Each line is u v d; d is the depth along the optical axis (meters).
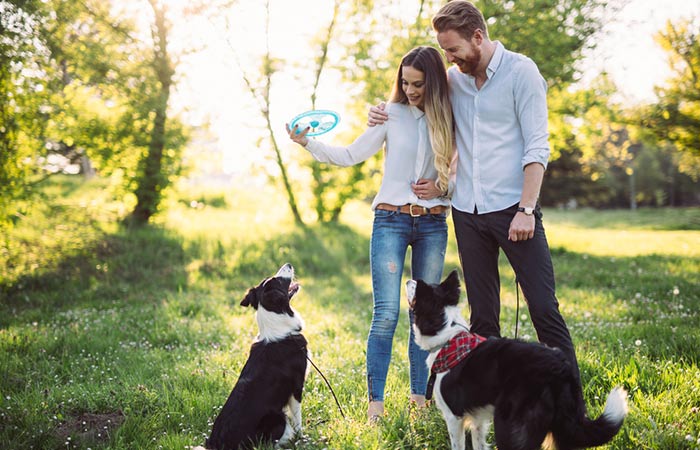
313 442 3.46
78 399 4.30
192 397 4.24
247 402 3.45
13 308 7.96
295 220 16.11
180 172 13.25
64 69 11.15
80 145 12.12
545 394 2.75
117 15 12.00
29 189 9.33
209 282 9.80
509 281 10.20
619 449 3.14
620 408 2.68
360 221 18.12
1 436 3.61
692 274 9.46
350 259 12.47
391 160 3.93
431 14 13.29
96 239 10.95
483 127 3.53
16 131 8.82
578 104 14.42
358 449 3.21
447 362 3.19
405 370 4.93
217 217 15.96
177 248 11.58
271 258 11.69
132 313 7.42
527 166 3.33
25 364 5.25
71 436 3.70
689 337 4.96
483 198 3.55
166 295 8.82
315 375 4.77
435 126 3.68
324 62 15.06
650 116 15.95
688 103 15.73
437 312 3.33
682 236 18.38
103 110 12.45
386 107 3.99
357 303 8.55
